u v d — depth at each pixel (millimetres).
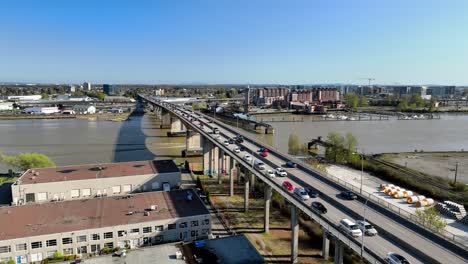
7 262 59594
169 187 98375
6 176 115750
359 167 137625
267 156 102312
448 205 90062
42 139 196375
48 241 62188
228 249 54312
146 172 98938
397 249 45594
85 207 74500
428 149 185000
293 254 63125
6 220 67562
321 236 74250
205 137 122500
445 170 137500
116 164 108000
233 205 92875
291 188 70312
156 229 67875
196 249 54000
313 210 54438
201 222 70812
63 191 89938
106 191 93500
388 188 105188
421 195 105750
